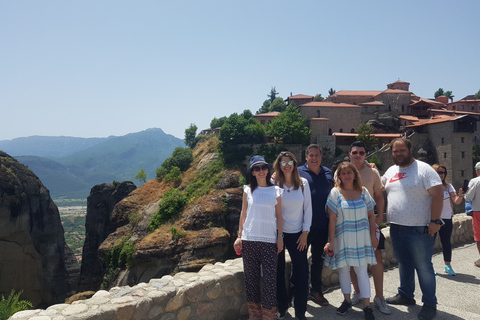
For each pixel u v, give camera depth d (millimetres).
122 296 4598
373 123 80688
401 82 101625
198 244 44156
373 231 5527
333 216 5586
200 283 5094
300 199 5371
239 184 57188
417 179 5621
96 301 4445
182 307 4879
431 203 5492
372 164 6523
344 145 71500
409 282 5898
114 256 54438
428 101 87750
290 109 76188
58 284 64188
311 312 5672
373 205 5652
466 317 5355
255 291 5070
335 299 6285
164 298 4672
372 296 6395
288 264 6312
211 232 45969
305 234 5285
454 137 60531
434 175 5445
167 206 55562
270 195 5094
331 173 6250
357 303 6055
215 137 79562
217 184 58469
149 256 44750
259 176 5156
